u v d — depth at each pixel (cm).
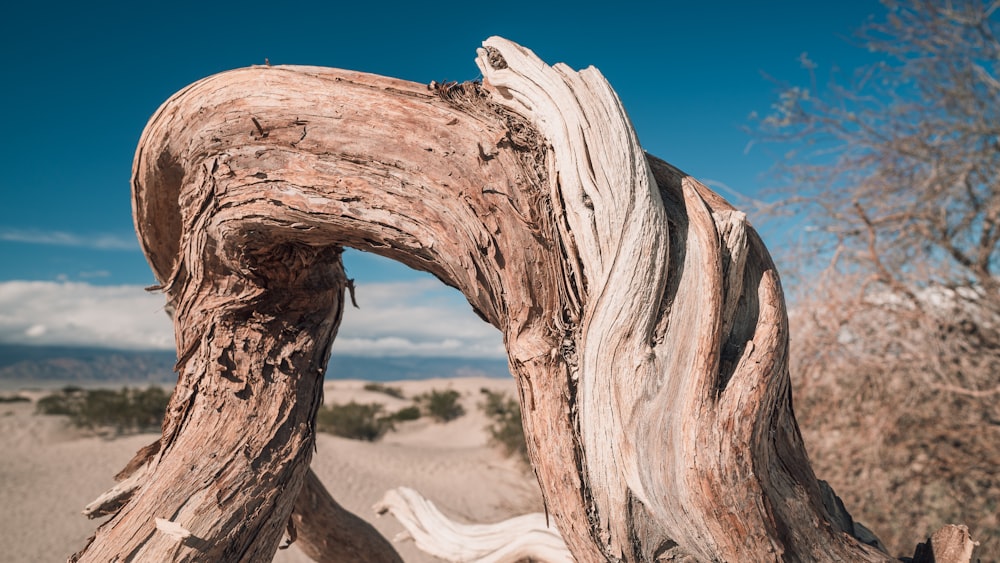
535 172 139
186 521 145
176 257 219
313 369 181
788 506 125
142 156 185
